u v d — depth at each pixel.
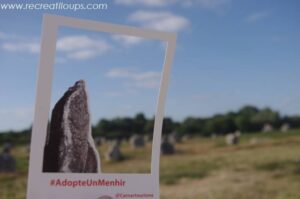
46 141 2.31
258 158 8.75
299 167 8.72
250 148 8.85
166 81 2.64
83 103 2.38
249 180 8.66
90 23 2.35
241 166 8.73
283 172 8.73
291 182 8.67
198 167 8.63
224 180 8.61
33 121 2.28
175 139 8.70
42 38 2.27
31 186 2.29
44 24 2.27
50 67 2.29
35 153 2.29
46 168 2.31
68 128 2.35
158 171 2.62
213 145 8.75
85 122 2.38
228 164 8.70
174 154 8.62
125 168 8.00
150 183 2.58
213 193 8.53
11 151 7.16
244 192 8.59
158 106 2.64
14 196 7.14
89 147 2.40
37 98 2.28
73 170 2.37
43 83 2.28
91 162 2.41
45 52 2.28
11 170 7.16
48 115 2.30
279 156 8.81
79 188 2.39
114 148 7.95
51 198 2.33
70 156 2.36
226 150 8.77
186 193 8.50
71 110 2.35
